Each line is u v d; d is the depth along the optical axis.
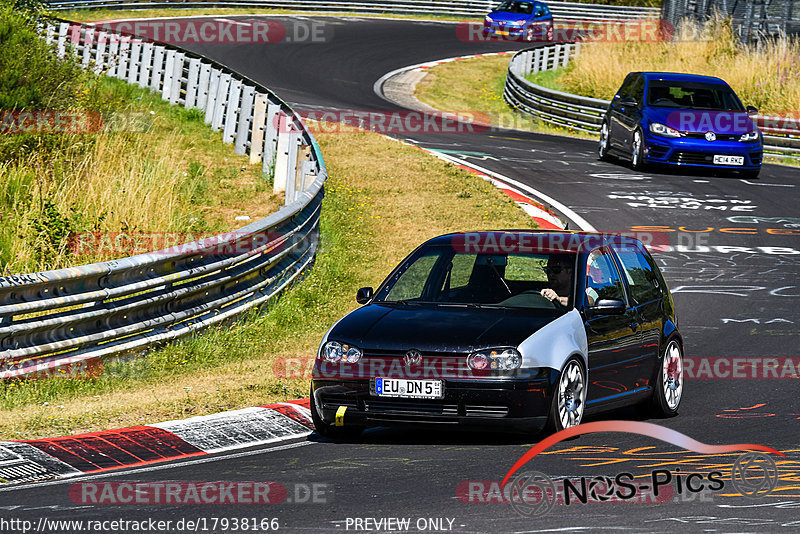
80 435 28.64
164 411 31.31
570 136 104.38
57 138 68.94
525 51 136.00
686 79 83.50
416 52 155.62
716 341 43.22
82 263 48.41
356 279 53.47
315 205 57.25
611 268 32.31
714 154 78.56
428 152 83.94
